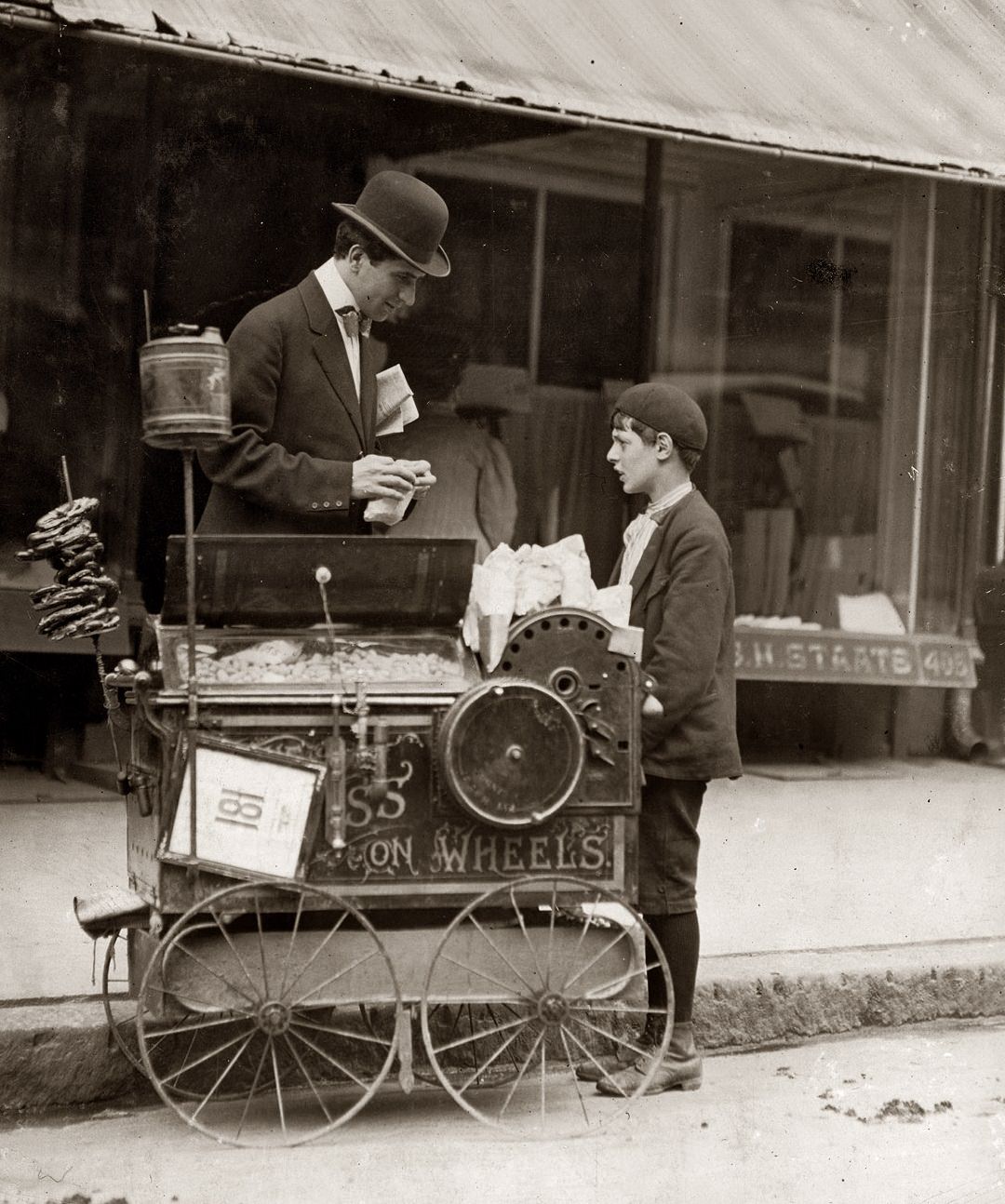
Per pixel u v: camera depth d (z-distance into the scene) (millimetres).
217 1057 4512
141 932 4410
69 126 8430
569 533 9898
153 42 6344
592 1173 3943
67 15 6133
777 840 8094
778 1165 4074
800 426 10586
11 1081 4348
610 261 9867
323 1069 4602
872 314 10680
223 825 3820
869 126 8289
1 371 8445
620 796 4051
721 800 9289
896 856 7828
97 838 7332
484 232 9539
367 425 4664
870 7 9305
